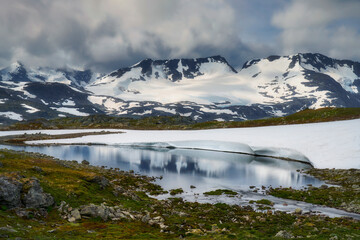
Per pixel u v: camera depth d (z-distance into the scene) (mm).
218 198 52031
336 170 76312
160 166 92062
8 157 53812
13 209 26578
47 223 26047
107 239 22406
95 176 44812
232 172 82438
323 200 48750
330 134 112250
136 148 149875
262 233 29016
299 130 133375
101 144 166250
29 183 30375
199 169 87500
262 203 47844
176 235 26031
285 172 82125
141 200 44219
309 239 25094
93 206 30578
